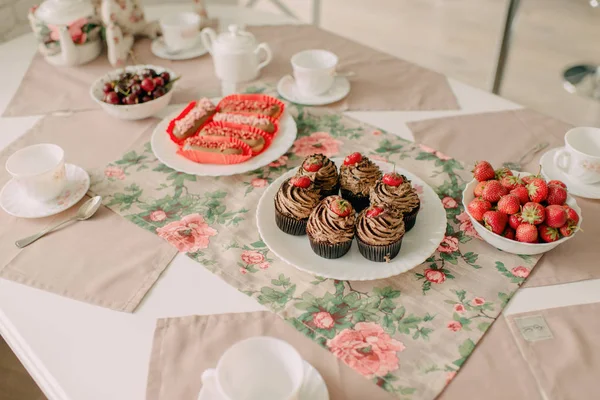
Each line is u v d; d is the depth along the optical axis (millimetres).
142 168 1237
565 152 1130
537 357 829
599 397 774
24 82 1548
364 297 933
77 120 1400
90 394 788
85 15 1574
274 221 1076
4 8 1929
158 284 958
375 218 966
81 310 914
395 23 3572
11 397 1461
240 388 710
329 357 838
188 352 843
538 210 949
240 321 892
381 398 782
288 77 1554
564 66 3051
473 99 1461
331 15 3697
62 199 1133
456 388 793
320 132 1351
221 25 1822
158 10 1933
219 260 1003
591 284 947
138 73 1432
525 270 968
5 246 1037
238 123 1302
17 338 874
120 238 1053
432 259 1004
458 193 1146
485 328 873
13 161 1117
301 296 934
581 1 3309
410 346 851
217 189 1177
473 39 3357
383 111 1423
